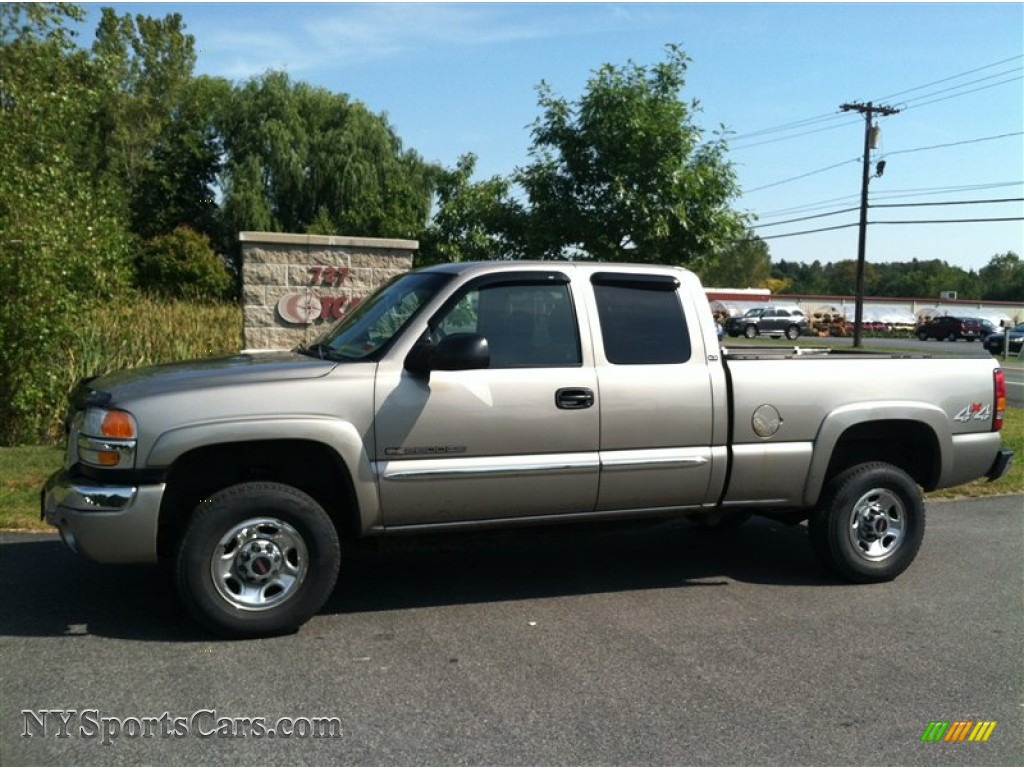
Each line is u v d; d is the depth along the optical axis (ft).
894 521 20.36
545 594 19.25
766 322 175.11
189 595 15.72
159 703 13.61
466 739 12.62
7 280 32.68
